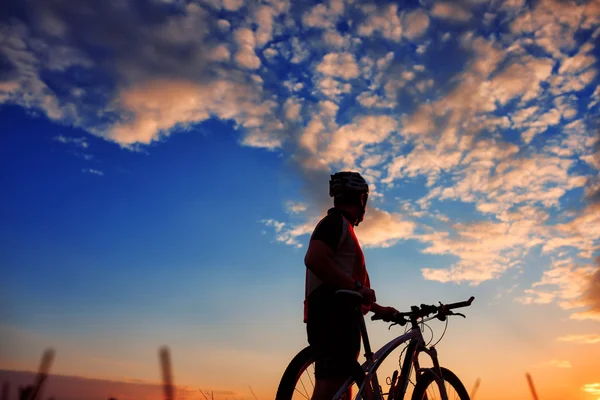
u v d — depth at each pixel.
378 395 3.31
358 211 3.47
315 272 3.18
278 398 3.23
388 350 3.52
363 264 3.40
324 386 3.19
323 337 3.19
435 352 3.91
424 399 3.76
